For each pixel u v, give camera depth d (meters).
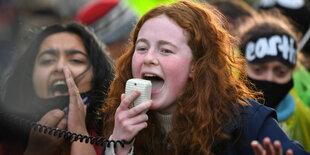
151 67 8.95
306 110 13.03
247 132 8.98
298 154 8.63
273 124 9.02
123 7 14.48
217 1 14.97
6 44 15.00
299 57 14.30
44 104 10.38
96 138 9.61
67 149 10.23
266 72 12.02
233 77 9.55
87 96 10.55
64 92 10.43
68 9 18.22
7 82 10.66
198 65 9.15
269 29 12.23
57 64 10.54
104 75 10.76
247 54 12.17
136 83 8.84
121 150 8.98
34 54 10.68
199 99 9.08
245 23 13.54
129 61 9.80
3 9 17.50
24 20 17.17
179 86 9.05
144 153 9.49
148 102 8.79
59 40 10.67
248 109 9.16
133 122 8.83
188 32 9.09
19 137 10.27
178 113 9.11
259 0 17.14
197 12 9.33
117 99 9.77
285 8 15.87
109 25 14.30
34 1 18.28
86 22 14.45
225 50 9.48
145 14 9.35
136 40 9.52
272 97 12.01
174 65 8.94
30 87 10.59
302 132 12.77
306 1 16.47
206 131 9.03
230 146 8.99
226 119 9.07
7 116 10.16
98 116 10.56
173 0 10.13
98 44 10.98
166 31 9.00
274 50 11.96
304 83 14.16
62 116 10.01
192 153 9.11
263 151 7.80
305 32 15.82
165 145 9.40
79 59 10.66
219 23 9.67
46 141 10.03
